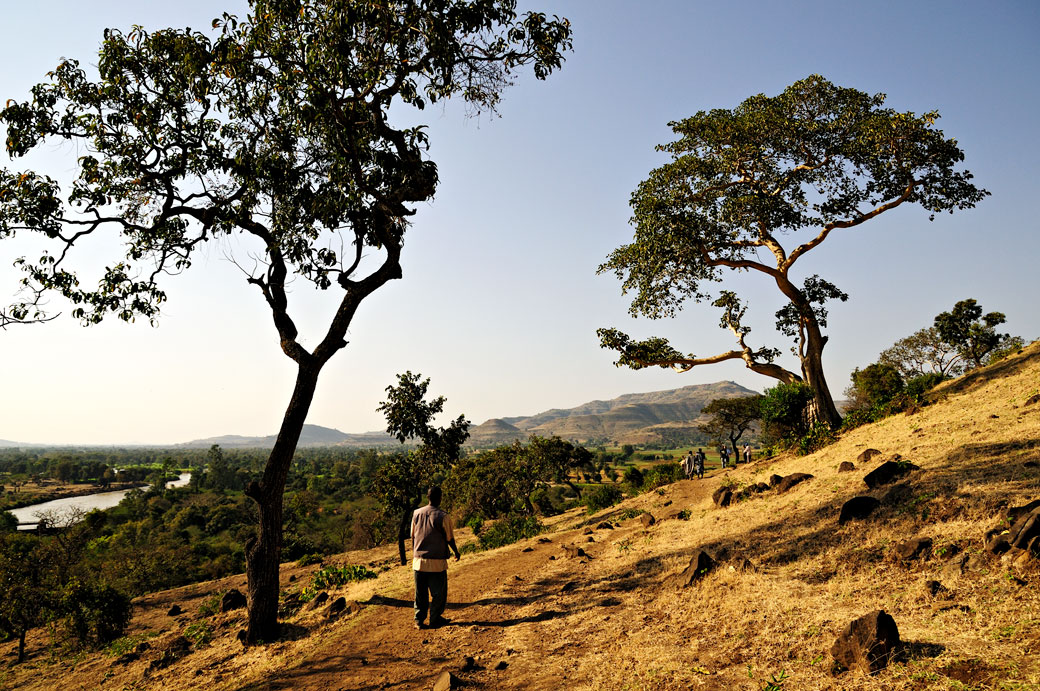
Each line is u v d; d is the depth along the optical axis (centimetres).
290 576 2395
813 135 2019
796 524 866
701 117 2169
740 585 648
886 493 822
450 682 511
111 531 6519
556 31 961
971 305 4328
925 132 1873
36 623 1723
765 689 397
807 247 2116
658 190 2175
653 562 905
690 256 2122
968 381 1650
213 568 4203
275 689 604
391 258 1013
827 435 1791
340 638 754
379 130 977
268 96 938
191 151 954
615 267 2270
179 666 855
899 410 1694
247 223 977
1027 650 359
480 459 4822
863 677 382
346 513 8981
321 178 1007
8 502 10694
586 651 574
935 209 2052
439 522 765
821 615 510
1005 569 486
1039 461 714
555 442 4612
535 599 826
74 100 926
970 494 684
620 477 10519
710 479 2131
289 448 924
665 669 480
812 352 2088
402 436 1794
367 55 931
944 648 393
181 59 917
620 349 2319
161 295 1040
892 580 554
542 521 3416
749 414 4131
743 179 2208
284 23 907
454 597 917
